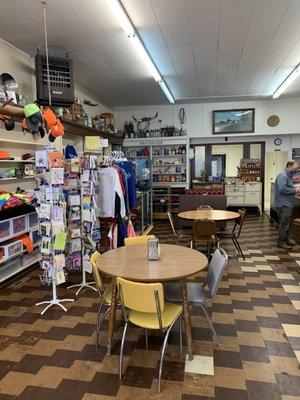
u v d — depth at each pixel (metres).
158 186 9.04
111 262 2.59
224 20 3.96
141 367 2.33
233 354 2.46
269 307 3.27
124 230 4.74
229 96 8.32
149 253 2.63
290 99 8.65
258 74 6.36
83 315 3.18
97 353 2.52
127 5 3.54
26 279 4.21
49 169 3.26
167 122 9.30
